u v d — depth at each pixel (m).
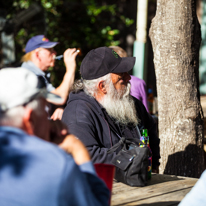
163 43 5.85
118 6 16.78
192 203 2.28
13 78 2.17
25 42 14.93
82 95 4.43
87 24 15.95
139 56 10.19
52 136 2.58
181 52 5.76
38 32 15.17
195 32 5.78
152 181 3.92
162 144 6.08
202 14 15.34
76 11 15.81
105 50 4.38
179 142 5.90
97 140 4.22
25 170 1.95
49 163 1.98
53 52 6.49
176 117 5.89
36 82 2.25
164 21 5.82
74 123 4.14
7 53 14.03
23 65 6.28
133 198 3.34
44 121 2.30
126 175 3.71
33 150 2.03
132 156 3.71
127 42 16.86
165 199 3.32
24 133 2.13
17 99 2.13
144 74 10.30
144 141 4.24
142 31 10.14
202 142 5.99
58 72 15.46
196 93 5.90
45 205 1.92
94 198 2.14
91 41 15.66
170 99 5.90
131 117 4.38
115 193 3.48
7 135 2.09
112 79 4.30
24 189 1.92
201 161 6.00
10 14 14.23
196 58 5.87
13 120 2.15
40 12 15.00
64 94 5.63
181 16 5.70
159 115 6.11
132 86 6.69
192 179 4.01
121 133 4.34
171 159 5.97
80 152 2.48
